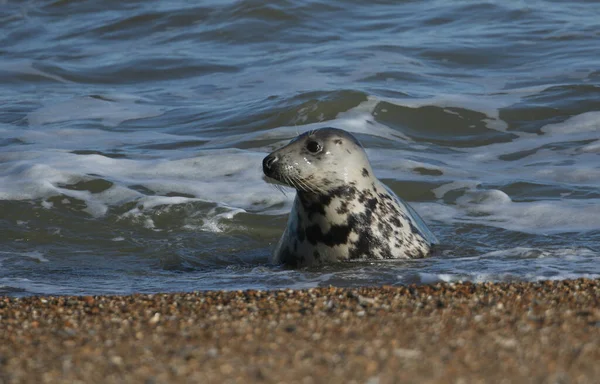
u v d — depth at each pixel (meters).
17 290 31.59
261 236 40.59
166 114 61.38
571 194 44.38
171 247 38.72
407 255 35.28
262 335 21.64
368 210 35.19
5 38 87.19
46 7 94.31
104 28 86.94
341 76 67.38
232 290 30.05
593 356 19.05
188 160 50.03
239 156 50.44
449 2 88.94
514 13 83.94
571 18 81.75
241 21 83.38
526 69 68.12
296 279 32.47
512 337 20.70
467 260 34.19
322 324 22.69
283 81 67.06
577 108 58.38
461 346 19.98
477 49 73.62
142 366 19.14
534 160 50.53
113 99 66.06
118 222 41.66
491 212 42.66
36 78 73.38
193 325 23.14
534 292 26.58
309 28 82.31
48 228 40.69
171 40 82.38
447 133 55.94
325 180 34.50
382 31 81.00
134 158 51.06
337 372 18.30
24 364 19.59
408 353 19.52
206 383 17.88
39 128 58.72
